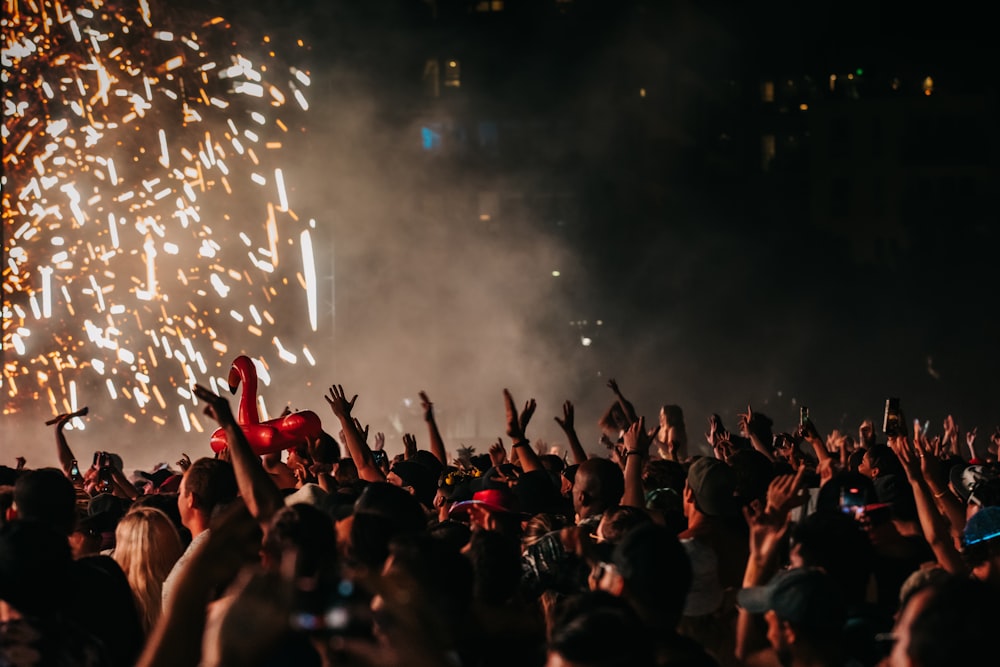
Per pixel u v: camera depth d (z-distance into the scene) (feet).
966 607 10.94
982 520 18.51
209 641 10.26
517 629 15.55
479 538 15.85
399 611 10.74
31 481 18.03
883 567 19.94
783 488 16.71
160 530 19.21
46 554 14.03
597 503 21.81
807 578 14.83
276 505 16.20
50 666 13.83
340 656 10.25
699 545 18.67
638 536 14.75
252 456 16.44
